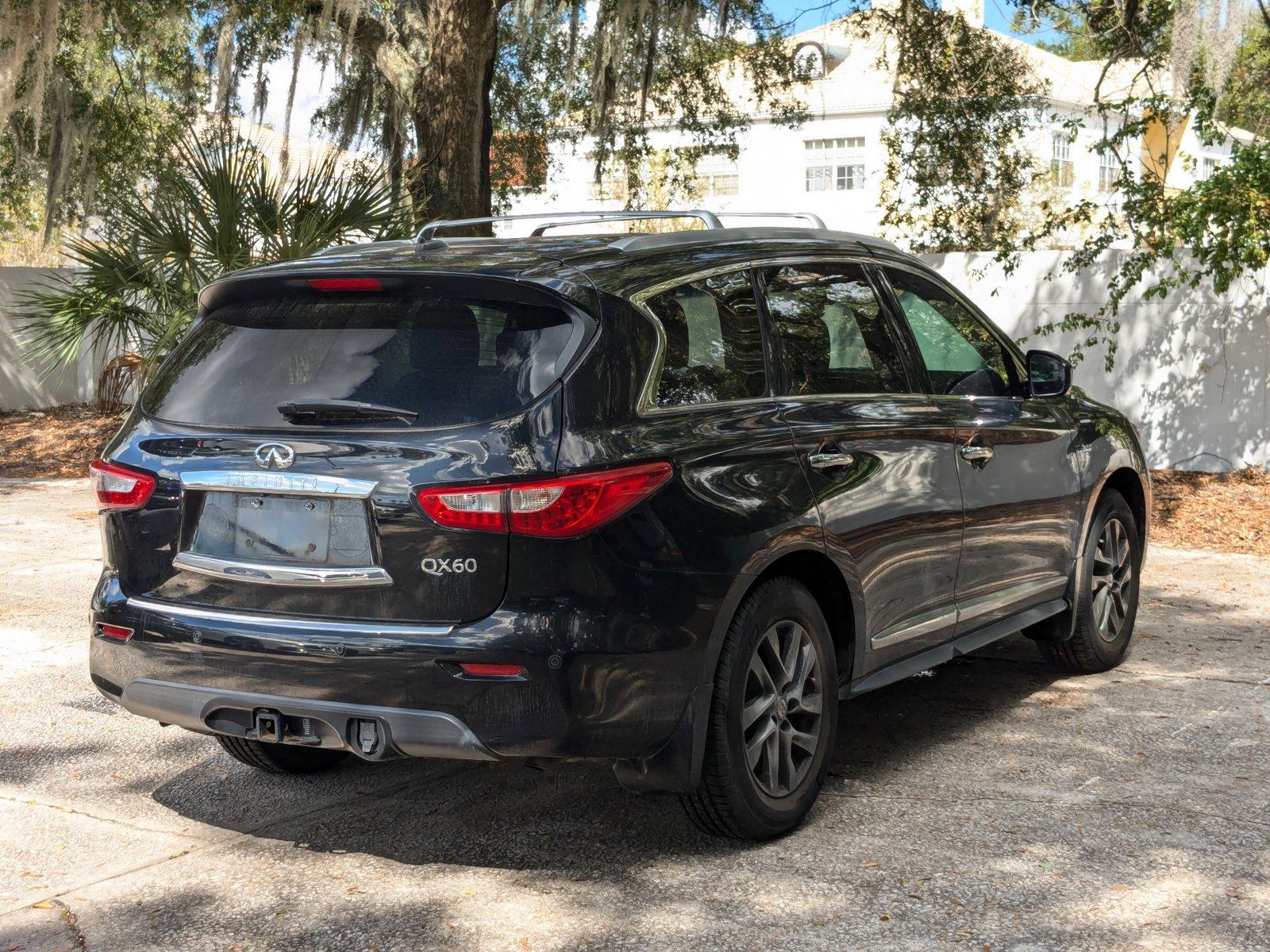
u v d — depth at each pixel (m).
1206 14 9.69
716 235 4.29
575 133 17.84
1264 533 9.40
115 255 11.34
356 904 3.59
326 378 3.66
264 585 3.60
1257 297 10.64
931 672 6.08
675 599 3.56
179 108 18.17
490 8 12.17
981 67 14.48
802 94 31.67
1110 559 6.00
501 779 4.64
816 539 4.03
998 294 11.77
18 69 13.09
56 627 6.93
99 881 3.77
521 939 3.36
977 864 3.79
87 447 14.82
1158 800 4.30
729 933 3.37
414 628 3.44
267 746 4.52
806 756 4.12
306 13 13.26
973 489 4.90
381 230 10.86
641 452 3.56
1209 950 3.22
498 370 3.54
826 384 4.38
